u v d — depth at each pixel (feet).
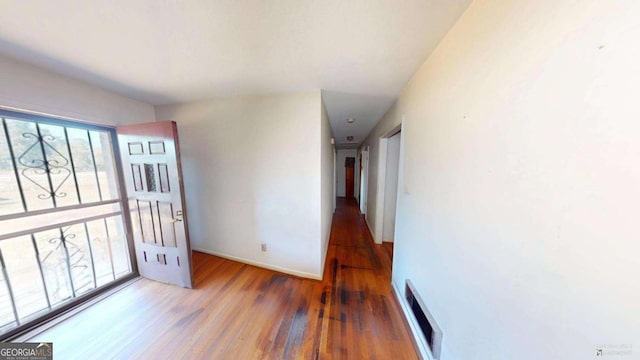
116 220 7.32
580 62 1.64
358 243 11.19
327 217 10.48
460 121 3.35
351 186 25.46
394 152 10.58
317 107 6.85
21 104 4.99
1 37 3.95
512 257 2.30
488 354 2.68
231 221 8.50
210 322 5.49
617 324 1.49
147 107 8.32
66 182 6.12
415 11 3.25
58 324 5.38
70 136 6.20
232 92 7.11
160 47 4.34
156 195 6.98
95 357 4.54
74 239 6.31
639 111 1.32
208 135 8.19
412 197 5.56
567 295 1.77
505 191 2.40
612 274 1.49
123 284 7.17
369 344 4.87
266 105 7.34
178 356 4.55
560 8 1.78
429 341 4.30
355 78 5.82
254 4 3.14
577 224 1.68
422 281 4.82
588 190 1.60
